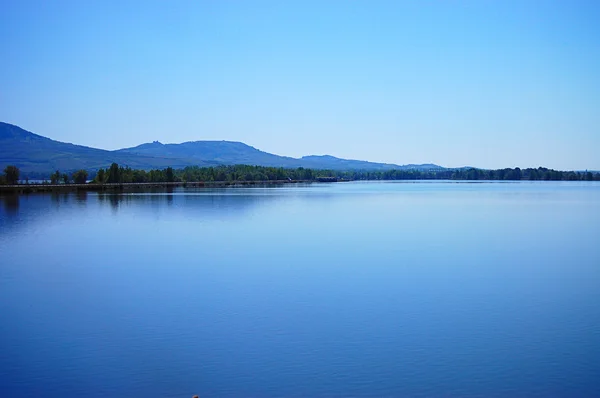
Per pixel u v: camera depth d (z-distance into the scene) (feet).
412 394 67.00
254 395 67.05
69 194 525.75
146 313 100.99
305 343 83.87
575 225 258.37
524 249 180.86
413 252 173.99
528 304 106.73
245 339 85.92
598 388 68.23
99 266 150.10
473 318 96.84
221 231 233.76
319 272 139.74
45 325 94.22
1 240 204.64
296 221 277.03
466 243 195.42
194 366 75.56
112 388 69.15
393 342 84.12
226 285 124.67
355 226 254.27
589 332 88.79
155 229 241.35
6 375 73.26
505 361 76.48
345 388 68.54
